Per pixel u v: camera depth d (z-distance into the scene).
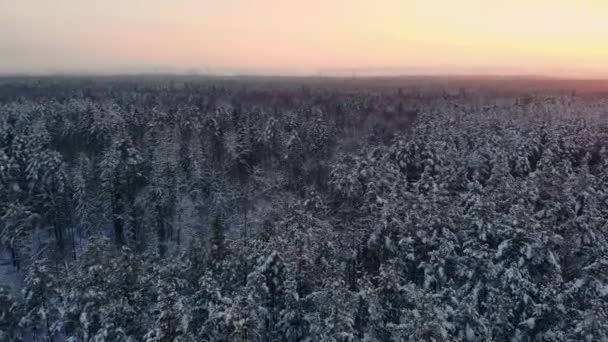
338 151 78.44
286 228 39.56
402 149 62.78
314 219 40.78
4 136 69.44
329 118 103.38
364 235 41.19
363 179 53.75
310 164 73.25
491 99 166.38
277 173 73.12
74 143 76.94
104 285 31.17
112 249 41.75
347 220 49.31
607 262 31.48
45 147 67.12
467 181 53.53
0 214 50.41
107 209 56.78
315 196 49.75
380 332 28.17
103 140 72.88
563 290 31.67
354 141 88.31
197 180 63.22
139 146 73.44
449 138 70.31
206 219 61.03
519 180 49.00
